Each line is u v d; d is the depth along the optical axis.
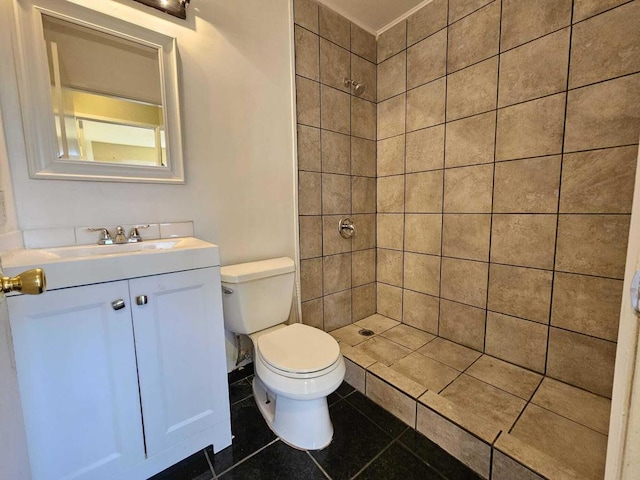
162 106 1.28
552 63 1.33
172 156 1.32
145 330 0.95
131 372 0.93
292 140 1.70
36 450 0.80
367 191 2.13
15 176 1.02
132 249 1.20
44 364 0.79
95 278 0.85
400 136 2.00
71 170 1.11
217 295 1.09
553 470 0.94
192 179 1.39
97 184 1.17
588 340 1.33
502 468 1.01
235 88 1.48
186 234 1.39
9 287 0.46
